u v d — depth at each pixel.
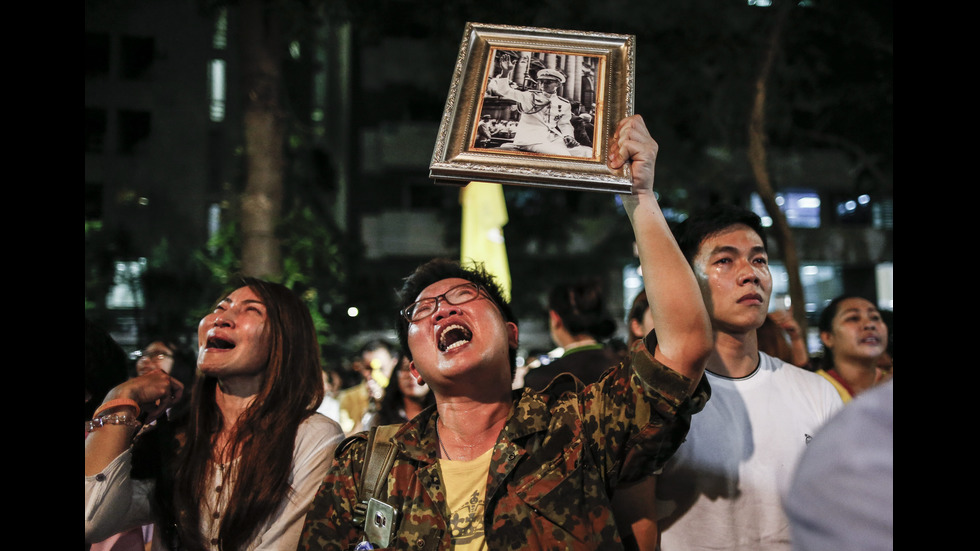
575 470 1.77
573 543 1.68
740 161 17.28
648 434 1.74
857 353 3.29
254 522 2.10
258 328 2.31
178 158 18.83
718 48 10.11
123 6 18.77
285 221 8.45
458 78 2.00
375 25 8.84
